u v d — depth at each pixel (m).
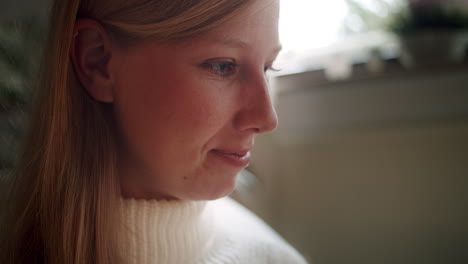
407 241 0.96
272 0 0.39
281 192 1.25
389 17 0.97
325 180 1.14
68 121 0.45
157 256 0.46
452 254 0.89
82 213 0.45
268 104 0.41
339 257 1.10
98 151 0.45
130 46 0.40
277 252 0.61
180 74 0.39
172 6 0.38
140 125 0.41
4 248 0.50
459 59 0.88
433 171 0.92
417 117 0.96
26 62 0.78
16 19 0.93
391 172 0.99
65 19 0.42
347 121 1.09
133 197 0.48
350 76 1.06
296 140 1.22
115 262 0.45
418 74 0.94
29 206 0.48
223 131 0.41
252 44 0.39
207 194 0.43
